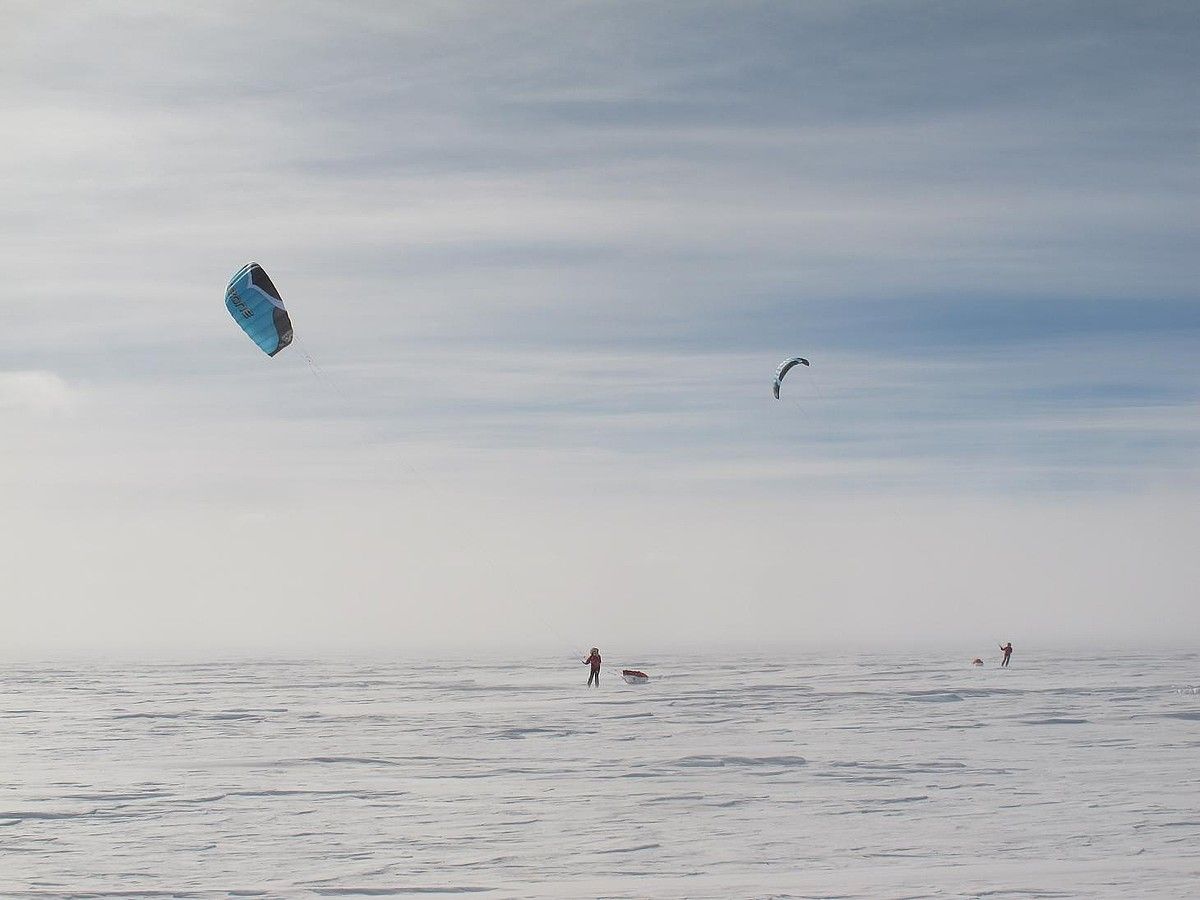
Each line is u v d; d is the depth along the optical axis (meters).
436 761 24.27
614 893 12.70
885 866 13.87
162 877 13.66
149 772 23.02
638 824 16.80
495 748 26.75
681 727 31.64
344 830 16.53
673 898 12.43
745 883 13.09
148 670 111.75
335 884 13.27
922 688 49.56
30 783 21.52
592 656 55.88
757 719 34.06
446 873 13.77
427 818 17.45
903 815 17.23
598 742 27.83
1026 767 22.22
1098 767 22.16
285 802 19.05
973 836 15.58
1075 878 13.09
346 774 22.42
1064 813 17.22
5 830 16.69
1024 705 38.25
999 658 112.19
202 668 119.12
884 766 22.53
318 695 53.41
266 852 15.03
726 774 21.78
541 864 14.23
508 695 50.09
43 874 13.85
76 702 49.34
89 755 26.17
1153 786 19.77
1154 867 13.62
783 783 20.56
